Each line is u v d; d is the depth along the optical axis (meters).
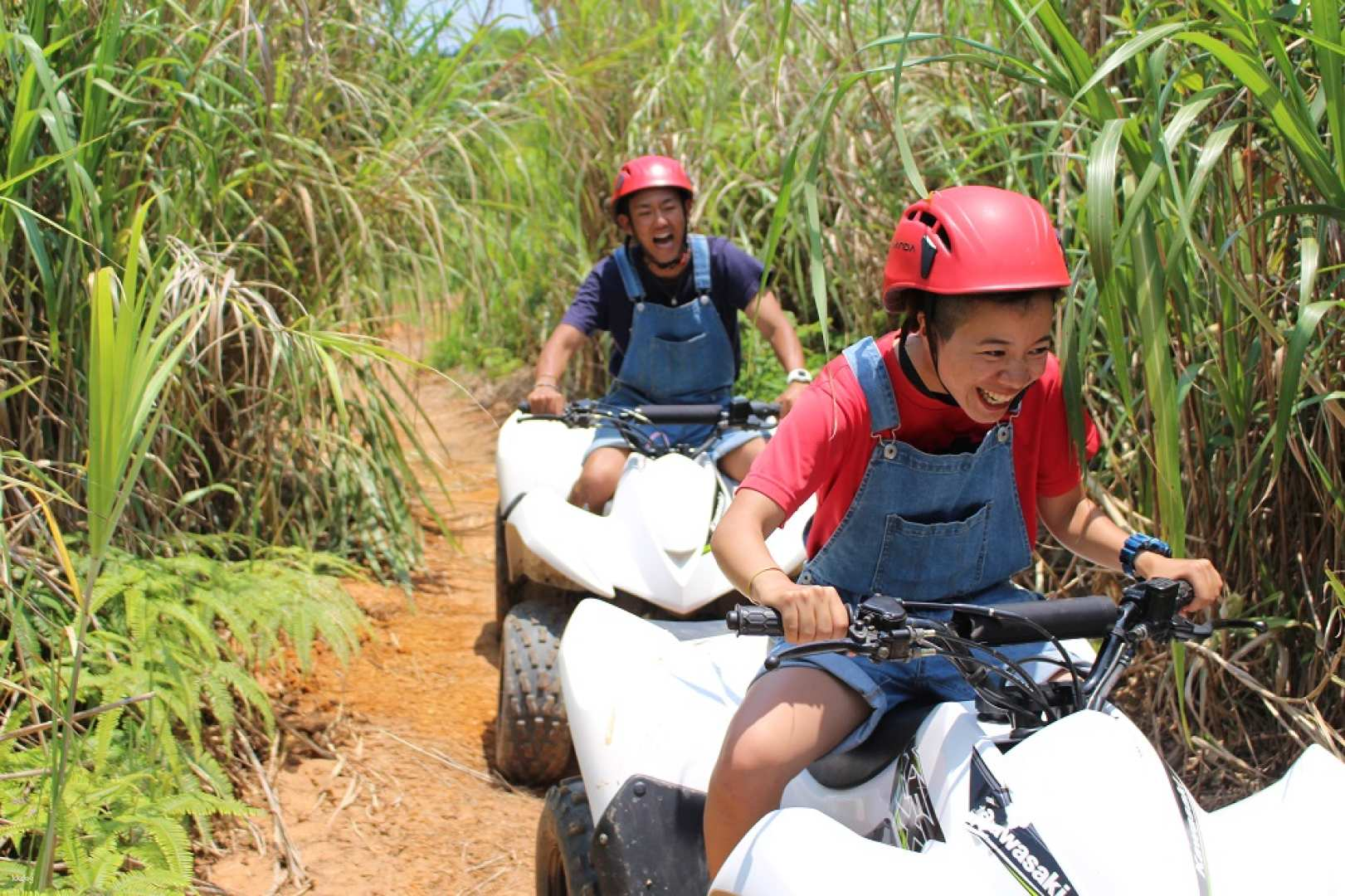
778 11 5.73
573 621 2.80
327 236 5.09
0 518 2.82
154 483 3.91
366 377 5.21
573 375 7.85
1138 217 2.56
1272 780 3.15
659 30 6.97
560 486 4.32
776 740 2.01
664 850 2.28
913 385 2.03
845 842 1.73
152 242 4.12
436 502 6.83
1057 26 2.77
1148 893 1.52
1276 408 2.92
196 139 4.14
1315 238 2.75
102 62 3.68
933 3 4.84
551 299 7.44
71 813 2.71
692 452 4.03
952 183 4.19
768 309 4.29
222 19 4.25
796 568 3.68
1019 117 4.35
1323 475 2.81
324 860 3.22
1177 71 2.64
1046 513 2.35
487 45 6.22
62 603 3.27
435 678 4.43
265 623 3.66
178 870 2.74
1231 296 2.94
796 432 2.05
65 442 3.63
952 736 1.87
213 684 3.34
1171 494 2.52
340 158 5.07
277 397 4.30
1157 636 2.01
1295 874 1.67
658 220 4.16
